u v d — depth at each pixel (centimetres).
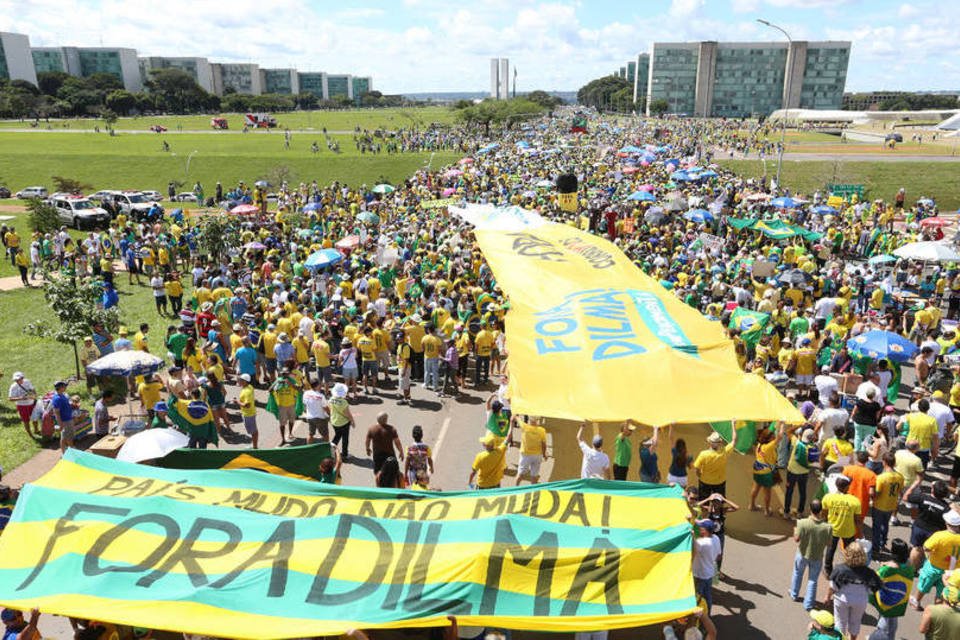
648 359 1106
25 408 1373
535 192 4141
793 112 14238
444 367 1666
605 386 1052
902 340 1324
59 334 1580
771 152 7550
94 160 6669
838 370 1573
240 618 584
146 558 635
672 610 620
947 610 691
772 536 1048
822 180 5988
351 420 1282
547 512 699
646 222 3325
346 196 4453
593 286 1427
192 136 9569
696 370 1087
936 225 3309
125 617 579
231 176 6444
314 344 1534
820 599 901
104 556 636
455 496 728
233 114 18300
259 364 1709
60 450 1321
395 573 630
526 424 1123
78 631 698
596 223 3409
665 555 653
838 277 2278
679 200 3572
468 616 609
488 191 4166
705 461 979
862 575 750
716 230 3353
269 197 5275
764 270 2255
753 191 4416
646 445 1031
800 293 1995
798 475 1058
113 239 3244
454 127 11675
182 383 1252
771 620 856
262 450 890
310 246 2694
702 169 4766
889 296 2053
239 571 623
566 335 1211
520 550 648
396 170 6756
